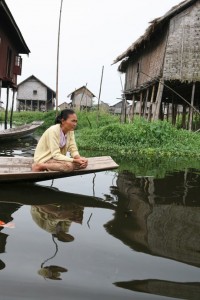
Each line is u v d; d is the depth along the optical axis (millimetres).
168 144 10539
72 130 4410
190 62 12836
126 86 21375
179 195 4137
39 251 2252
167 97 20219
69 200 3707
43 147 4316
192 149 10031
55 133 4141
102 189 4340
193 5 12742
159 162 7727
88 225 2852
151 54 15508
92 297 1713
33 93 48156
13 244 2357
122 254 2254
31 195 3867
